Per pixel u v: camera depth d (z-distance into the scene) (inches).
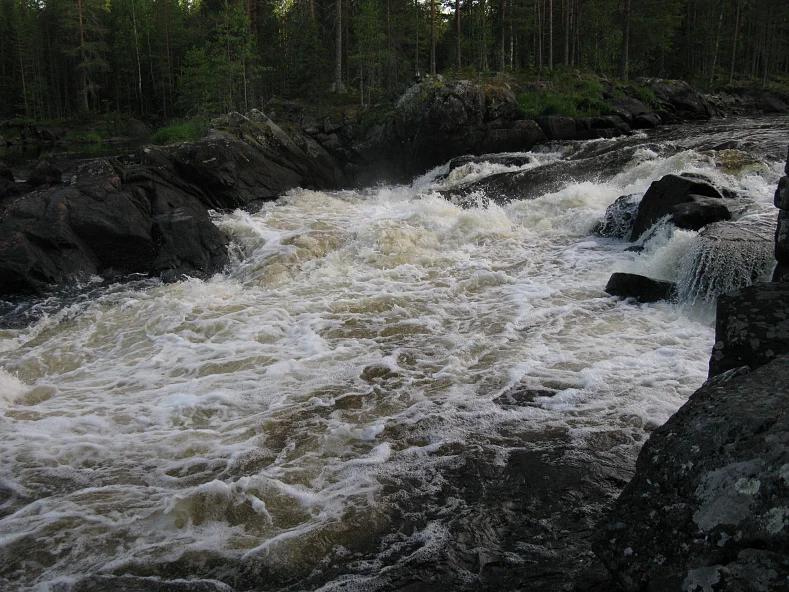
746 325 135.9
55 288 444.1
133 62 2426.2
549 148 877.8
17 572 160.2
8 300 424.2
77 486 198.4
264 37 1654.8
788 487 89.6
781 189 164.6
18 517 182.7
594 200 558.6
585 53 1817.2
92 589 153.6
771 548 87.4
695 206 404.5
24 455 217.2
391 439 220.1
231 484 195.0
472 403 243.6
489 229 511.2
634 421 223.6
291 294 399.2
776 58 2274.9
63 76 2581.2
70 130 2068.2
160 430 233.9
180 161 692.7
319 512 180.9
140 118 2364.7
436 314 349.4
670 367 265.7
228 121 839.1
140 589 153.1
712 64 2006.6
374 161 978.7
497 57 1563.7
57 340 347.9
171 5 2423.7
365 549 165.0
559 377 260.8
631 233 468.4
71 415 249.1
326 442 219.5
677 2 1980.8
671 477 105.3
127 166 655.8
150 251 494.6
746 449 99.1
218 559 163.2
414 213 560.7
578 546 161.5
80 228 480.1
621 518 107.4
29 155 1342.3
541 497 183.6
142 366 300.4
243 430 230.4
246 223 570.3
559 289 377.1
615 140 855.7
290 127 1003.3
